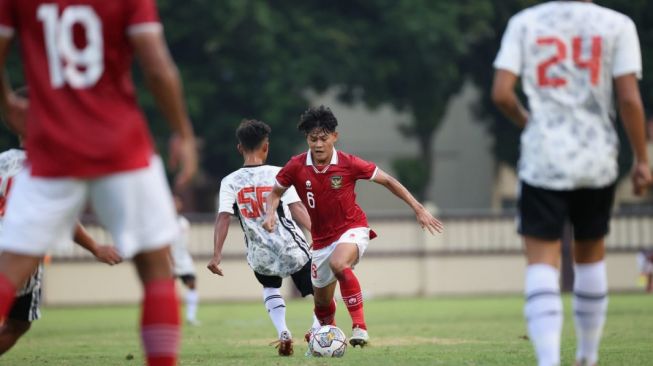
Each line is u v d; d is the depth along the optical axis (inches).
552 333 751.1
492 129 5017.2
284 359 1141.1
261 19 4124.0
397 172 4906.5
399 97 4611.2
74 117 669.9
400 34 4293.8
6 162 979.9
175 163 698.8
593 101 763.4
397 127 4923.7
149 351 707.4
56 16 673.0
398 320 2199.8
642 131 759.7
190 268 2290.8
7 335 991.0
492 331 1747.0
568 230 3823.8
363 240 1206.3
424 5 4284.0
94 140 667.4
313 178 1194.6
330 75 4293.8
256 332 1846.7
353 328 1190.9
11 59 3986.2
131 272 3673.7
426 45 4271.7
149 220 684.1
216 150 4436.5
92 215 3570.4
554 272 766.5
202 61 4404.5
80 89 670.5
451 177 5772.6
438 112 4707.2
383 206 5629.9
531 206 765.3
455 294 3905.0
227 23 4109.3
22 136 980.6
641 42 4345.5
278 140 4301.2
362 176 1203.2
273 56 4242.1
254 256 1263.5
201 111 4281.5
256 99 4281.5
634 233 3905.0
